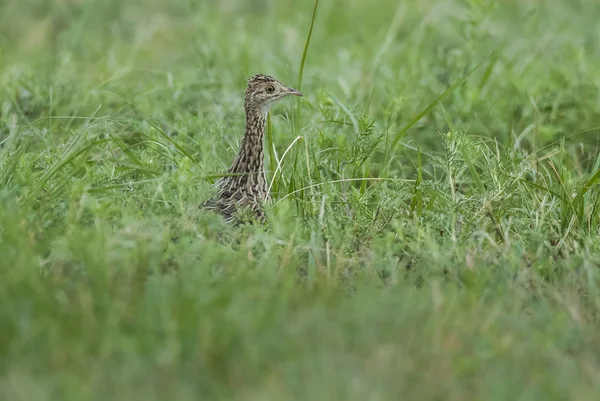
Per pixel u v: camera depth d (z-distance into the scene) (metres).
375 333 9.70
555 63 19.30
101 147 14.66
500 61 19.44
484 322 10.12
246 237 11.82
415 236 11.86
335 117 15.72
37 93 16.48
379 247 11.57
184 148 14.84
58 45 21.45
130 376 8.84
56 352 9.08
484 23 18.56
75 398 8.48
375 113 16.88
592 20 23.36
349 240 11.95
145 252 10.73
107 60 19.28
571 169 15.49
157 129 14.22
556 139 16.33
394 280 10.98
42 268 10.78
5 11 23.53
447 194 13.41
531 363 9.53
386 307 10.03
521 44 20.38
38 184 12.30
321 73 18.88
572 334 9.94
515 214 13.33
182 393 8.79
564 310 10.52
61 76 17.61
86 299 9.77
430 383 9.05
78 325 9.47
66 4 23.72
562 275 11.53
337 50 21.55
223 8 24.67
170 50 22.17
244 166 13.42
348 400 8.73
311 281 11.01
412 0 24.52
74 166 13.16
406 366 9.19
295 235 11.77
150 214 11.61
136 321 9.62
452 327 9.89
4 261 10.44
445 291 10.84
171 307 9.70
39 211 11.80
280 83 13.70
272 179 13.59
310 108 16.27
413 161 15.69
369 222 12.66
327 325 9.78
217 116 16.09
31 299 9.82
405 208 13.48
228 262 10.95
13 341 9.22
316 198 13.37
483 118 16.58
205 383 8.98
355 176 13.98
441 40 20.80
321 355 9.30
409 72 18.06
